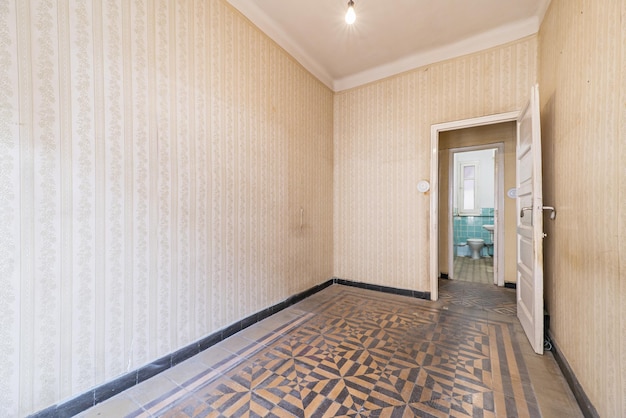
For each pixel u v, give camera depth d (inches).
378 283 134.6
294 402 57.1
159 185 67.9
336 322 97.0
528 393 59.7
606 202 49.0
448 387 61.6
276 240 106.7
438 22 100.5
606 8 49.6
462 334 87.0
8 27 45.9
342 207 144.6
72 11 52.8
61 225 52.1
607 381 47.4
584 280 57.4
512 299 120.6
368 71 135.0
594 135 53.7
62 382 52.8
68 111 52.6
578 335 59.9
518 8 93.6
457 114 114.6
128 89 61.6
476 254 215.6
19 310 47.7
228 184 86.4
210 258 81.0
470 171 239.8
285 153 111.3
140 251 64.5
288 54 112.0
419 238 123.8
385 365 70.2
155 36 66.7
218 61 82.7
